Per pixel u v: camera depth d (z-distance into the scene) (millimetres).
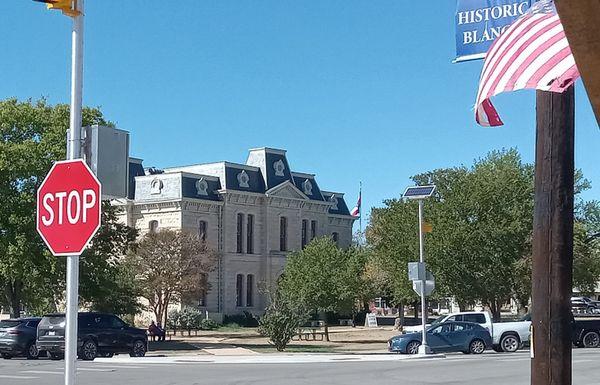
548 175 6273
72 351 6332
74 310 6367
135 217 68750
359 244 82250
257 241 73125
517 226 43594
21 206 38312
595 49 3465
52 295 42469
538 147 6367
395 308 81812
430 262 43844
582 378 19938
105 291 42406
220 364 27203
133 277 48562
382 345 42156
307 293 46656
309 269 47750
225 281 69500
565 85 4766
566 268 6199
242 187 72125
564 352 6133
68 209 6453
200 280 55719
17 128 40375
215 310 68562
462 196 45000
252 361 28906
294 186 76000
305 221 78375
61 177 6535
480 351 32062
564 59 4812
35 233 38375
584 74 3629
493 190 44719
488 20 7277
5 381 20125
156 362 28234
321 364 26891
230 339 49219
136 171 72625
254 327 68312
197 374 22453
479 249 43656
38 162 38250
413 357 29703
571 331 6215
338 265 48031
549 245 6223
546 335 6172
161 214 67688
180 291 52406
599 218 54688
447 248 43500
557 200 6234
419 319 69875
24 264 37875
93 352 29719
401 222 46062
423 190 30375
